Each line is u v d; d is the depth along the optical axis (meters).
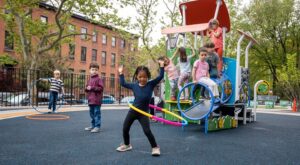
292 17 30.88
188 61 7.84
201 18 9.81
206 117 6.69
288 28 31.11
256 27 31.44
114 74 44.91
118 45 45.50
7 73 13.95
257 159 4.21
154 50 24.16
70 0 16.77
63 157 4.02
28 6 17.09
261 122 9.75
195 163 3.88
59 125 7.17
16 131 6.13
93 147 4.73
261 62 34.59
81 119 8.52
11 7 16.30
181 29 8.21
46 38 17.75
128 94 21.50
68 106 13.73
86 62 39.66
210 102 6.93
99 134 6.03
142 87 4.42
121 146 4.53
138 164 3.74
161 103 9.18
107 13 17.95
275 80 33.81
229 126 7.86
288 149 5.02
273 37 32.09
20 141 5.09
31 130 6.31
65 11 17.16
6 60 20.95
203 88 7.12
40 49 17.48
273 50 33.22
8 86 13.87
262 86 10.81
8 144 4.83
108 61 43.66
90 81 6.47
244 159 4.18
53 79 10.45
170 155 4.31
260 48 32.72
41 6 27.45
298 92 17.91
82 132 6.23
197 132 6.79
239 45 8.68
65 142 5.10
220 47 7.98
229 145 5.25
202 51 6.97
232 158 4.23
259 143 5.56
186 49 8.23
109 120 8.59
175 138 5.85
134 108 4.18
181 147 4.94
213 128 7.02
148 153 4.39
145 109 4.36
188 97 7.88
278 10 30.12
